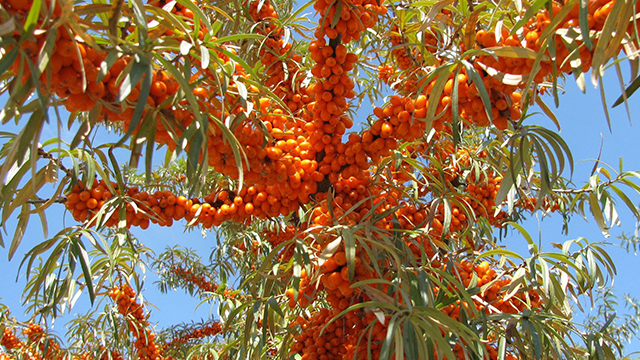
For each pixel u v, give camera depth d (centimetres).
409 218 33
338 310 28
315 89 28
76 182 25
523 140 24
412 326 22
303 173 29
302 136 31
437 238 33
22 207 25
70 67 16
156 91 19
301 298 30
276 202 30
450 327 22
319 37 27
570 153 23
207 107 21
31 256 25
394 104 26
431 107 22
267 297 30
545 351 29
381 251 28
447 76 21
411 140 27
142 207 27
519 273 29
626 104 17
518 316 28
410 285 25
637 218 32
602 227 30
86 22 16
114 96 18
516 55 20
